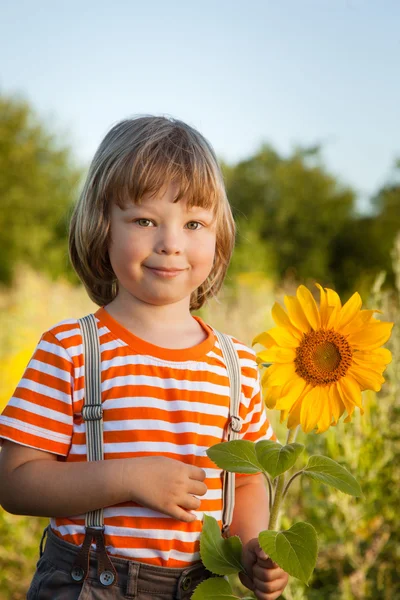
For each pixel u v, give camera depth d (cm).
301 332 146
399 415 278
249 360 170
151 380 151
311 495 275
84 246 163
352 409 144
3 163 1919
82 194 167
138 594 140
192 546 146
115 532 141
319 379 144
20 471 143
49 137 2072
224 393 158
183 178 152
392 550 263
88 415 146
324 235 1748
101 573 139
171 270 152
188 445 148
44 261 1574
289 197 1794
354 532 259
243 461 135
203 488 142
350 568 265
